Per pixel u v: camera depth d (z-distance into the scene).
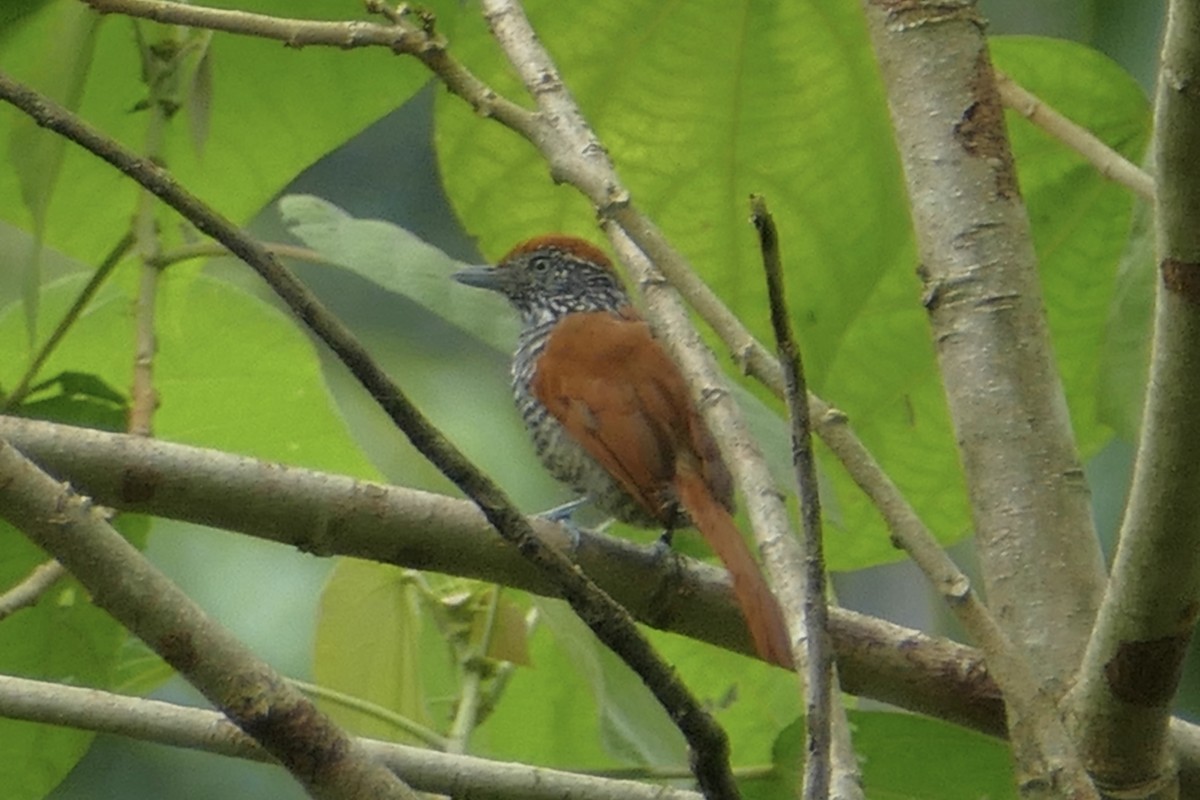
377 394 4.74
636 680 9.20
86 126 5.01
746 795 8.27
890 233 9.57
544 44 9.45
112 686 8.84
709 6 9.31
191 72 8.95
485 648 8.73
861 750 8.35
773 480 6.05
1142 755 5.92
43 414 8.70
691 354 6.43
